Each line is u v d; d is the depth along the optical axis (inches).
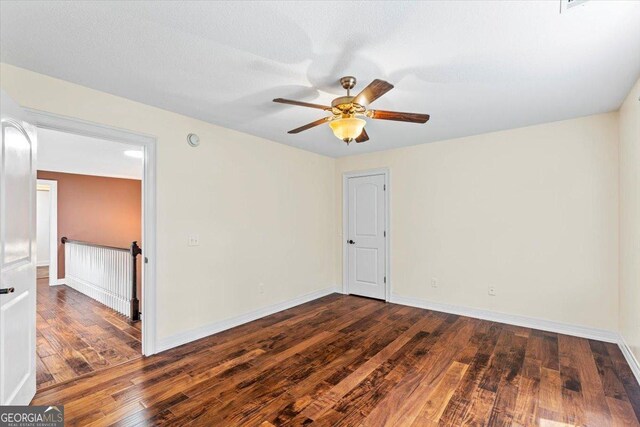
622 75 87.2
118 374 94.9
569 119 126.6
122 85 94.2
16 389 71.7
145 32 68.2
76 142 147.1
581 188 124.6
